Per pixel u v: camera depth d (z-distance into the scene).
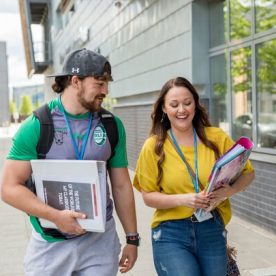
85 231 2.45
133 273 4.83
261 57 6.60
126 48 12.39
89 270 2.56
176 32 8.70
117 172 2.73
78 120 2.52
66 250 2.52
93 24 16.78
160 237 2.86
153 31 10.05
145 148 2.91
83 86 2.43
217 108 7.99
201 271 2.85
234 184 2.79
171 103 2.83
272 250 5.46
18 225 7.05
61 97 2.53
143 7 10.68
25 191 2.43
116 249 2.67
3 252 5.69
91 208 2.39
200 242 2.81
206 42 8.05
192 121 2.92
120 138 2.66
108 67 2.48
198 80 8.06
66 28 24.05
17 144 2.46
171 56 9.02
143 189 2.92
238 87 7.27
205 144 2.86
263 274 4.70
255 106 6.77
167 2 9.11
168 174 2.83
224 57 7.64
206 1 8.00
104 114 2.60
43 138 2.46
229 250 3.09
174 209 2.82
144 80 10.88
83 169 2.36
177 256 2.78
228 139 2.92
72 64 2.44
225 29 7.57
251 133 6.95
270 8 6.33
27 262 2.60
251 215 6.61
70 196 2.41
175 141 2.87
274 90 6.29
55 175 2.41
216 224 2.83
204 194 2.62
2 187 2.47
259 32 6.61
